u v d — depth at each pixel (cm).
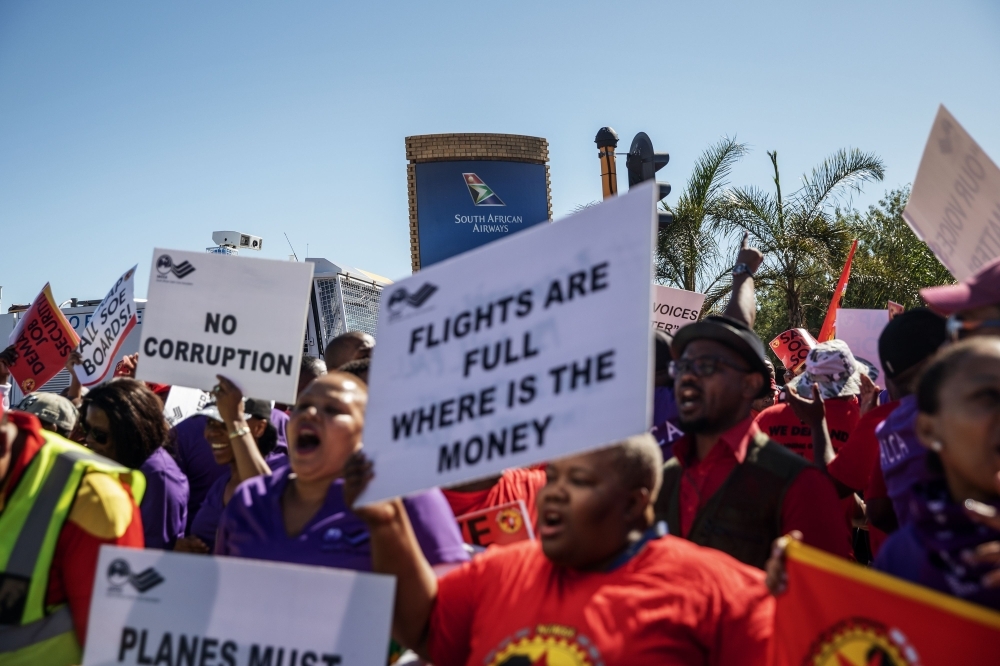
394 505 242
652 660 213
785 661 210
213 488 446
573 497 229
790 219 1781
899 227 2164
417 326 246
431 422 235
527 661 219
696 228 1775
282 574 244
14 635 286
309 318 1177
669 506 350
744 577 231
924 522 206
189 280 400
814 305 1853
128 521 298
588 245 222
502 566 246
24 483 294
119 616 250
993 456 199
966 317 265
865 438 408
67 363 660
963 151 332
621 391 207
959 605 187
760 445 341
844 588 201
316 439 286
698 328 354
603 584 226
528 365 224
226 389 388
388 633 234
